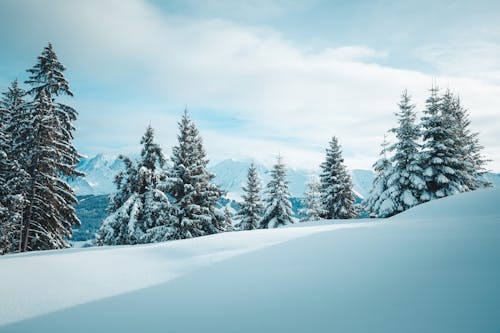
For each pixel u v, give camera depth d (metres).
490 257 4.27
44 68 19.36
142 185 23.48
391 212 25.09
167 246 7.10
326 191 34.62
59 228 19.80
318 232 7.83
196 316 3.21
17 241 17.59
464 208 11.79
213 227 23.72
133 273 4.89
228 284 4.20
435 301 3.10
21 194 16.67
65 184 19.67
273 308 3.31
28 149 18.22
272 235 7.80
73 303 3.63
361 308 3.12
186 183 23.55
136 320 3.15
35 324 3.08
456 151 25.69
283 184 33.00
